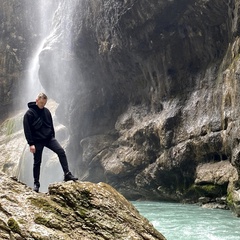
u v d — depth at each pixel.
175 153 20.44
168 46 21.52
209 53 20.02
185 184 20.83
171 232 10.49
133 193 25.45
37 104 7.61
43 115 7.68
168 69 22.08
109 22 23.09
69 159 31.33
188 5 19.02
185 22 20.06
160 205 19.61
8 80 50.69
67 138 34.56
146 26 21.06
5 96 50.47
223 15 17.95
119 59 24.45
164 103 22.42
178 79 21.84
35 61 49.31
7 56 51.16
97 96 28.80
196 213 15.38
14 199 6.31
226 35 18.52
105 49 24.50
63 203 6.61
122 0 21.34
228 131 15.77
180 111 20.92
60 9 32.72
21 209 6.12
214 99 18.72
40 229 5.80
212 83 19.31
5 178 6.86
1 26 51.91
